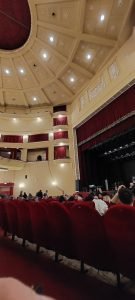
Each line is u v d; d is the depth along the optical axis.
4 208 3.40
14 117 13.23
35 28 8.66
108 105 9.20
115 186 11.70
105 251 1.62
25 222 2.67
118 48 8.57
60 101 12.91
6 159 11.73
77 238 1.81
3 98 12.81
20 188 12.17
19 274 1.83
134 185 6.82
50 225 2.18
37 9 7.98
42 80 11.30
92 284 1.65
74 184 11.22
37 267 2.01
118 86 8.25
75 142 11.82
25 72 10.89
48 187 11.82
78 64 9.93
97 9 7.52
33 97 12.82
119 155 12.60
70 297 1.44
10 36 9.48
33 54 9.89
